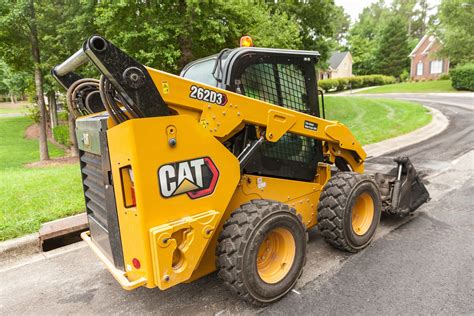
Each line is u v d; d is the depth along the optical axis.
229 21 8.67
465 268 3.34
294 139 3.47
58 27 9.95
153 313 2.87
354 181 3.53
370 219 3.78
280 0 14.63
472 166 7.12
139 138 2.22
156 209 2.32
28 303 3.09
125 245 2.49
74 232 4.38
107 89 2.31
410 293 2.97
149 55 7.98
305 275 3.30
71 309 2.98
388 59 50.59
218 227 2.87
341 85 42.91
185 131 2.42
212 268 2.89
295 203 3.48
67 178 6.49
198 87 2.53
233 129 2.77
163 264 2.31
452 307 2.77
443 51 30.97
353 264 3.47
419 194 4.55
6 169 10.45
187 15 8.20
